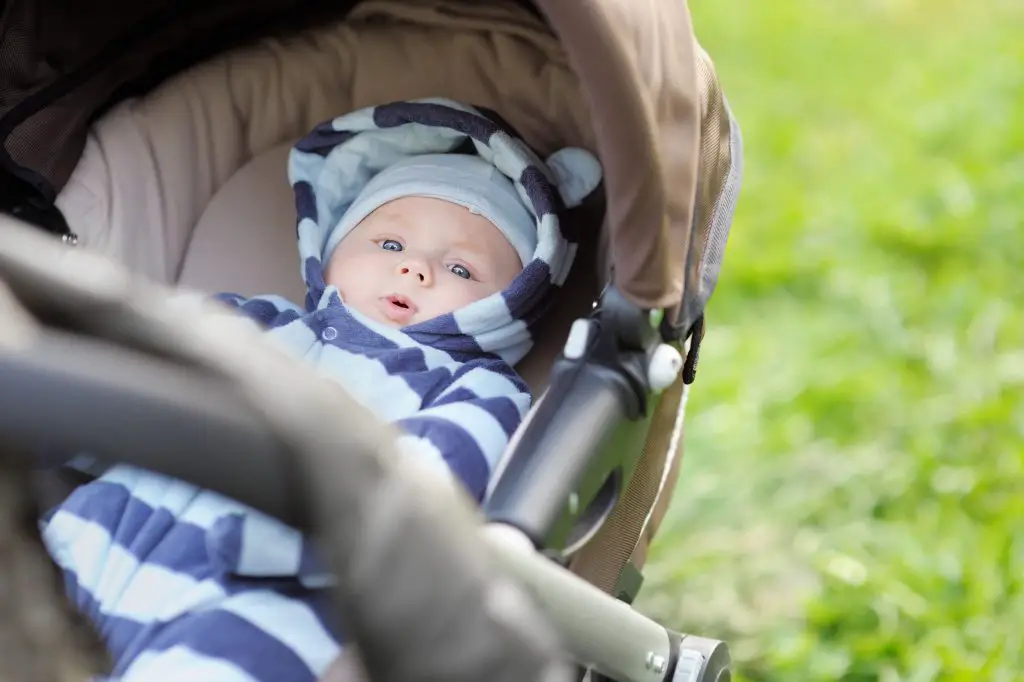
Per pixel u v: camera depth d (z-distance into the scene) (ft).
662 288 4.73
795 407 9.55
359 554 2.86
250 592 4.48
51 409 2.83
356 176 6.83
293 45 7.08
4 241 3.02
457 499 3.14
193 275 6.75
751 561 8.39
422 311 6.09
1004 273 10.97
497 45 6.79
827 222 11.70
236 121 7.04
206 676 4.18
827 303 10.77
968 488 8.63
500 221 6.37
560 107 6.71
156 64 6.88
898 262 11.21
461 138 6.73
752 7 16.33
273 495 2.87
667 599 8.20
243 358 2.90
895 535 8.36
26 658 3.31
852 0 16.67
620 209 4.54
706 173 5.33
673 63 5.16
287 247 6.89
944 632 7.56
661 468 5.51
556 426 4.52
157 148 6.70
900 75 14.58
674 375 4.88
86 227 6.40
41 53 6.20
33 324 2.96
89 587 4.66
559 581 4.05
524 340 6.13
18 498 3.35
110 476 5.02
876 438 9.25
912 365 10.05
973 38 15.24
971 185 12.06
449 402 5.38
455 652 2.94
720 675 5.57
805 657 7.54
